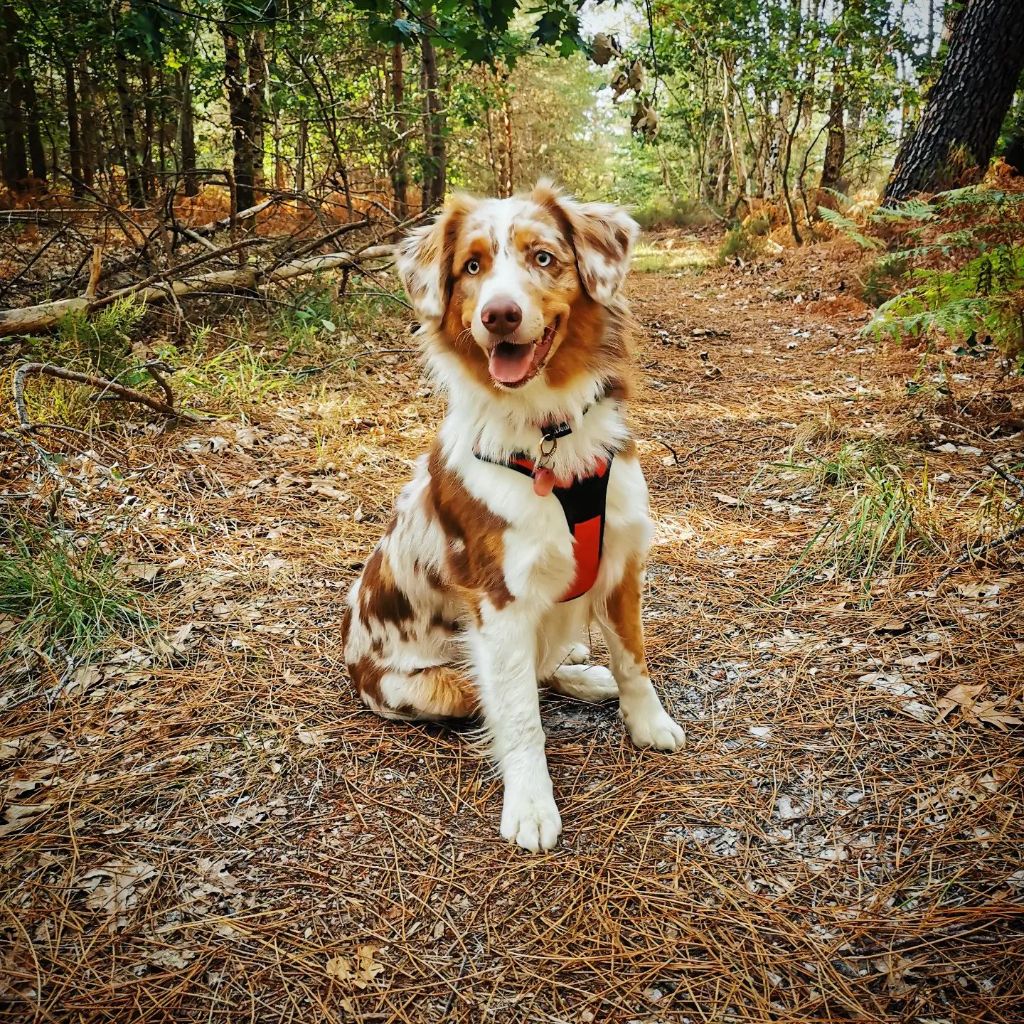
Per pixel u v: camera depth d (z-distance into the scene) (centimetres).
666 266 562
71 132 452
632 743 113
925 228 259
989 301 198
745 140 825
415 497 114
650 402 242
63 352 206
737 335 331
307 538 161
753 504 173
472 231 102
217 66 379
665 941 86
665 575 149
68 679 122
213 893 92
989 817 95
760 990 81
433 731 117
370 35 185
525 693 103
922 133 394
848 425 204
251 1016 81
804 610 135
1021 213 229
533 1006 81
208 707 118
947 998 78
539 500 101
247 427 200
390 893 93
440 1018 81
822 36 530
